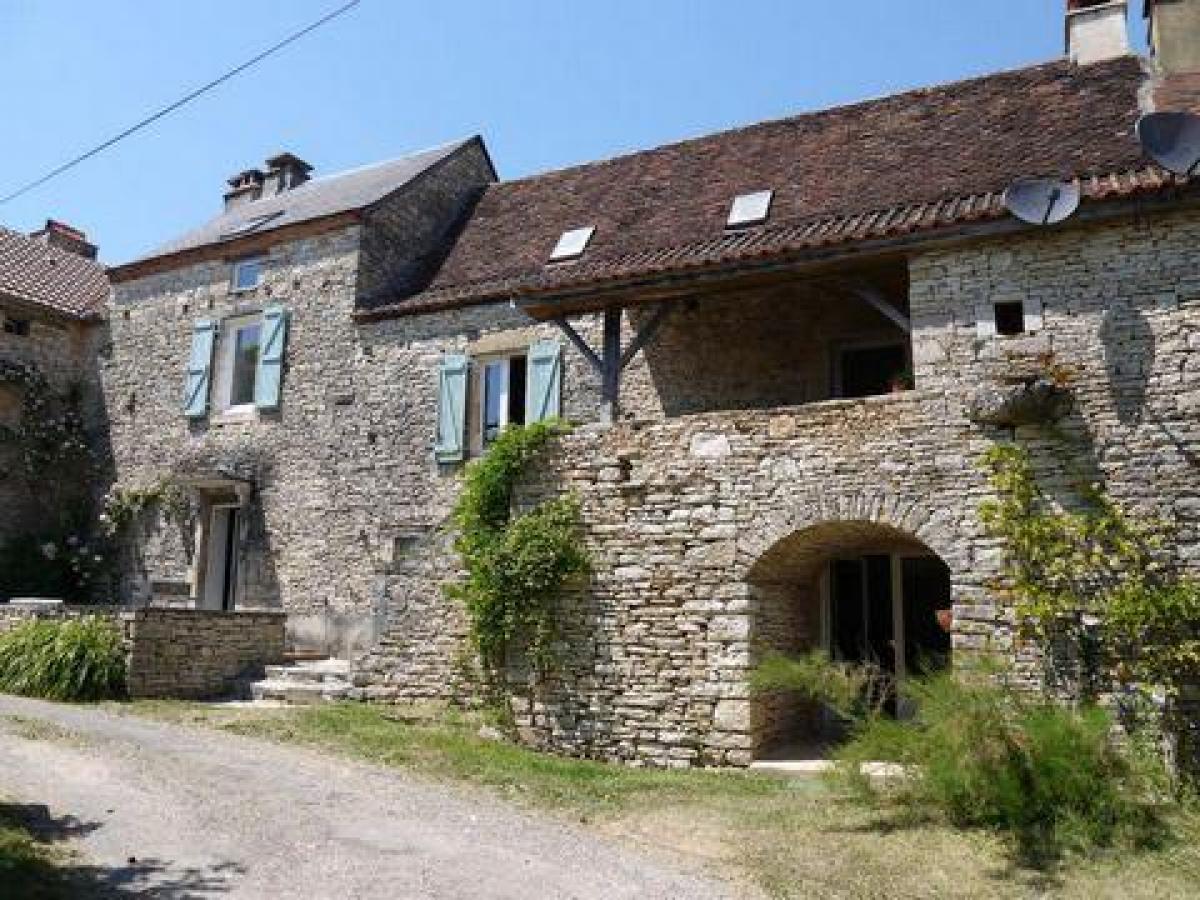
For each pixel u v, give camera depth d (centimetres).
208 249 1552
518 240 1389
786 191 1159
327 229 1441
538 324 1240
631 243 1219
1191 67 1080
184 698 1086
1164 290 737
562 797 702
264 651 1199
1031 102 1109
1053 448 741
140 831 569
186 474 1498
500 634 919
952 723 621
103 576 1545
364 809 642
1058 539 722
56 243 1981
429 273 1434
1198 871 530
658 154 1409
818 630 987
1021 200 754
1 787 646
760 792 715
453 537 1048
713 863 560
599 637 881
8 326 1605
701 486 859
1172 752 658
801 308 1128
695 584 846
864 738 670
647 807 677
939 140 1117
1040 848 567
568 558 902
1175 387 718
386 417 1334
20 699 985
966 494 758
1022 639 716
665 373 1161
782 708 878
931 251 816
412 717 975
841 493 800
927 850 571
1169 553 695
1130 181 762
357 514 1327
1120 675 684
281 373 1437
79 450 1639
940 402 783
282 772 736
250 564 1403
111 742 802
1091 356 748
